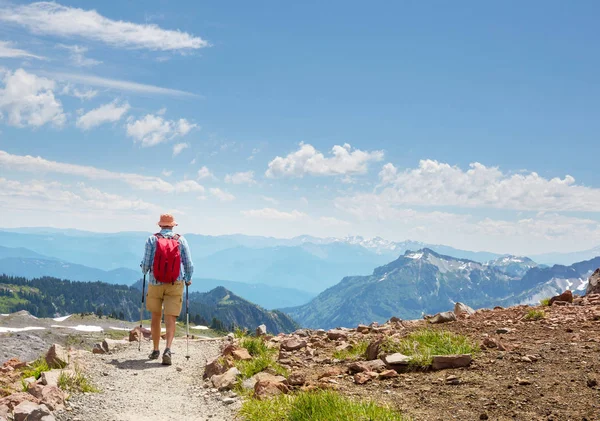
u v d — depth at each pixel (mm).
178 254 8344
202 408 6277
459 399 5523
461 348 6617
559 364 6004
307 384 6383
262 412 5742
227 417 5926
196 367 7957
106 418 5965
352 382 6309
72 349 8438
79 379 6832
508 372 5969
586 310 8258
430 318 9289
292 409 5555
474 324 8195
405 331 8273
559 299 9250
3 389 6434
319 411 5402
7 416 5742
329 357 7602
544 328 7457
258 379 6723
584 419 4730
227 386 6762
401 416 5219
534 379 5727
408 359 6500
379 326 9305
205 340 10000
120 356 8578
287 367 7207
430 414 5297
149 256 8367
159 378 7434
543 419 4875
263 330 10016
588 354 6180
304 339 8672
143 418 6012
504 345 6766
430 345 6727
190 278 8578
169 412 6191
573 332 7129
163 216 8633
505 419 4992
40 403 6008
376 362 6668
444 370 6297
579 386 5473
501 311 9117
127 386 7031
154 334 8453
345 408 5340
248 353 7898
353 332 9117
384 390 5941
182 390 6938
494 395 5508
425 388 5855
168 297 8391
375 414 5227
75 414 6004
